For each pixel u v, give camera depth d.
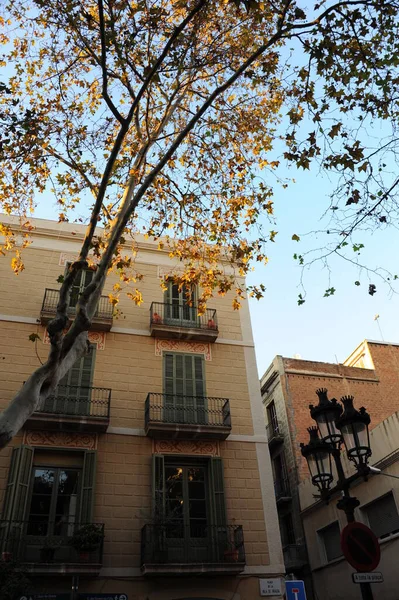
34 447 14.10
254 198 14.04
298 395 23.42
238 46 11.75
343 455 18.09
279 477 23.02
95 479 14.03
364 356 26.55
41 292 16.94
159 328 17.05
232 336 18.27
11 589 10.88
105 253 8.68
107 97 8.81
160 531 13.41
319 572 18.84
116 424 15.23
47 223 18.50
